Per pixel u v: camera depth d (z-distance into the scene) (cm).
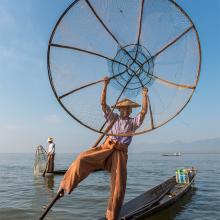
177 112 700
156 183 2561
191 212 1428
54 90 661
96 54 688
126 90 703
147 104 693
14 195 1866
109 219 671
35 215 1348
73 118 672
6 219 1284
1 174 3381
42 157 2884
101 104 687
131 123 685
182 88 701
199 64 693
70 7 645
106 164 678
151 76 711
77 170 656
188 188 1800
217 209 1486
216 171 3844
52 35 650
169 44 714
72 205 1544
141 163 6531
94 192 1956
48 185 2278
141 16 710
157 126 695
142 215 1102
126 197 1834
